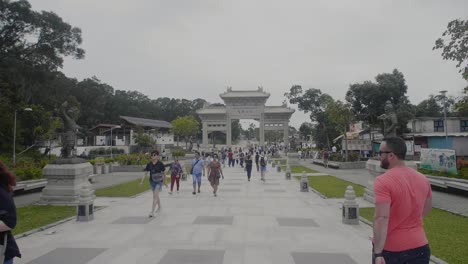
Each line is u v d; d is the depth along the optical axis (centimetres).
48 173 1612
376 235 407
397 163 444
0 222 461
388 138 455
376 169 1577
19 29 4609
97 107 8594
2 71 4331
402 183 417
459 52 1706
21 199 1845
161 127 8675
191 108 13162
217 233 1041
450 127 4934
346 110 4628
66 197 1606
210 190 2133
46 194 1622
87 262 778
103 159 4034
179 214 1347
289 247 898
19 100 4103
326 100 5634
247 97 8188
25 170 2244
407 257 406
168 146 8925
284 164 5122
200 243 931
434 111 6359
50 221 1211
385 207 406
